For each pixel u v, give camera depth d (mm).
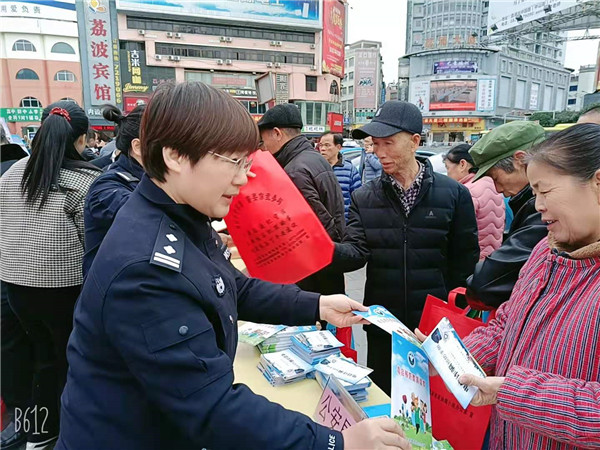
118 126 1809
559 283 833
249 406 613
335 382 938
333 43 27594
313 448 613
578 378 765
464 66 34906
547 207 807
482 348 1059
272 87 4715
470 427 1119
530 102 39594
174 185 682
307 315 1051
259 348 1424
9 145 2332
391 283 1800
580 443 707
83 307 661
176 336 597
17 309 1855
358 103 37000
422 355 965
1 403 1966
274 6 25094
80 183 1809
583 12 15164
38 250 1775
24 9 19438
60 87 20734
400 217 1766
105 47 21406
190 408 593
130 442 663
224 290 720
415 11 38906
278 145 2400
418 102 36625
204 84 672
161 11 22438
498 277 1233
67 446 673
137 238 641
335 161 4551
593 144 761
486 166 1634
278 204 1053
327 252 1102
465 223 1821
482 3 35500
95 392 658
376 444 623
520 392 765
